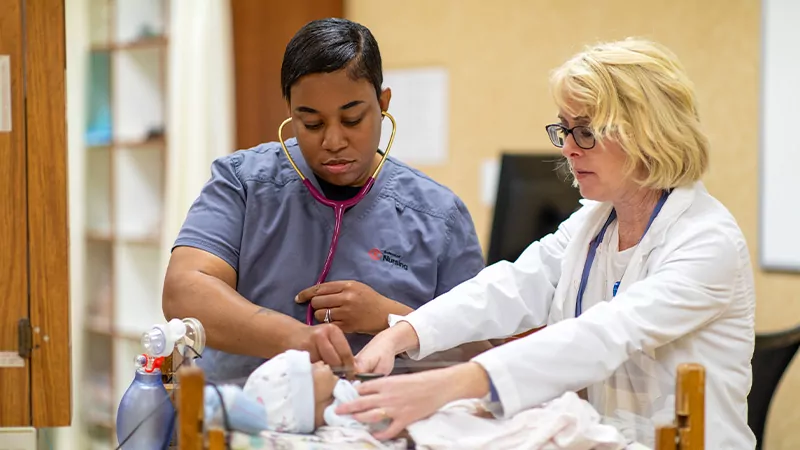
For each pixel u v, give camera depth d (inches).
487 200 140.6
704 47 121.1
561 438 44.1
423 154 146.2
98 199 157.6
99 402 153.9
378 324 56.4
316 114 53.9
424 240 61.2
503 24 138.3
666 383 51.4
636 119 51.1
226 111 137.9
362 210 60.7
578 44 131.6
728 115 119.3
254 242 59.1
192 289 55.0
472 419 44.8
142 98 155.9
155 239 148.3
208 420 39.9
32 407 62.2
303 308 58.7
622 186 53.0
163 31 149.9
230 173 60.7
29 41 60.9
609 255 57.2
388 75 148.6
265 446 41.1
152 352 49.9
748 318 54.1
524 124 137.1
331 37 53.7
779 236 115.4
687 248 51.9
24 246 61.5
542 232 108.0
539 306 59.9
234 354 52.6
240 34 140.4
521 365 46.9
